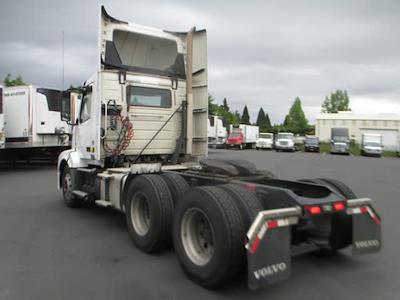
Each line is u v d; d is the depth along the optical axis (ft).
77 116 25.86
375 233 14.26
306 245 14.15
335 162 84.53
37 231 20.34
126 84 22.68
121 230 20.56
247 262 11.70
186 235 13.93
